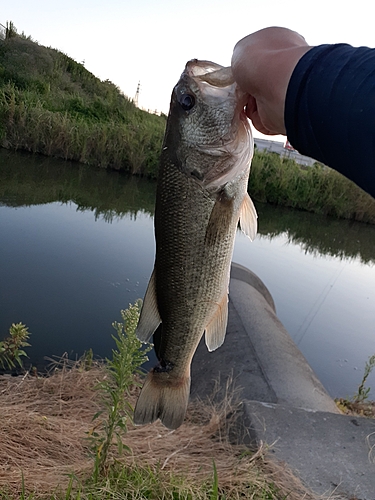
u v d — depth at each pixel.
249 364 4.55
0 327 5.62
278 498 2.57
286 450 3.04
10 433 2.96
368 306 10.14
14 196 13.80
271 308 7.06
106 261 8.91
